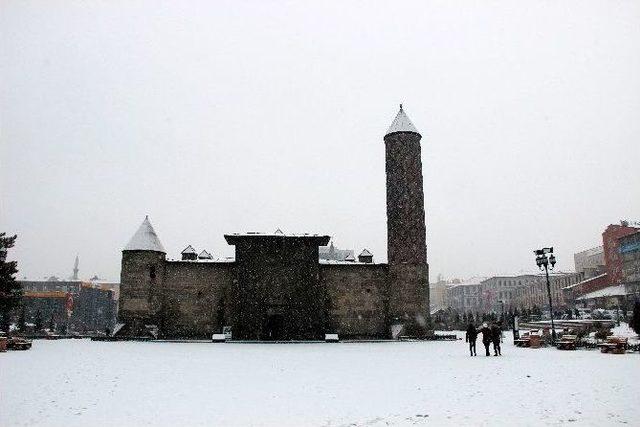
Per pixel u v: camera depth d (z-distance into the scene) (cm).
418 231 4991
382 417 1082
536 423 995
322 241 4862
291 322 4700
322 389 1478
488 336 2584
